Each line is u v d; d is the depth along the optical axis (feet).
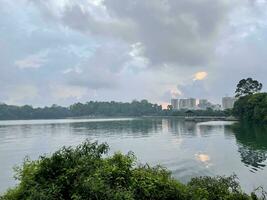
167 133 345.10
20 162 161.48
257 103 464.24
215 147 210.38
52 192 33.32
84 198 33.04
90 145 41.68
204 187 47.88
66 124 606.55
